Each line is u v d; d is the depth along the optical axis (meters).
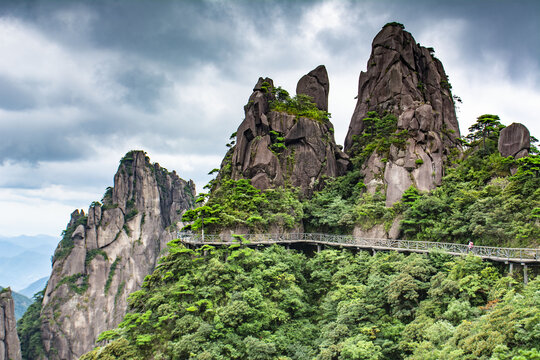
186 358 36.44
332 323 37.78
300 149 64.38
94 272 130.75
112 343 39.19
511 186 41.22
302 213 58.66
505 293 31.58
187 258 46.38
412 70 68.75
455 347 27.09
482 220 41.00
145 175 154.75
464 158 55.59
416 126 55.78
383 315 37.44
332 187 63.81
